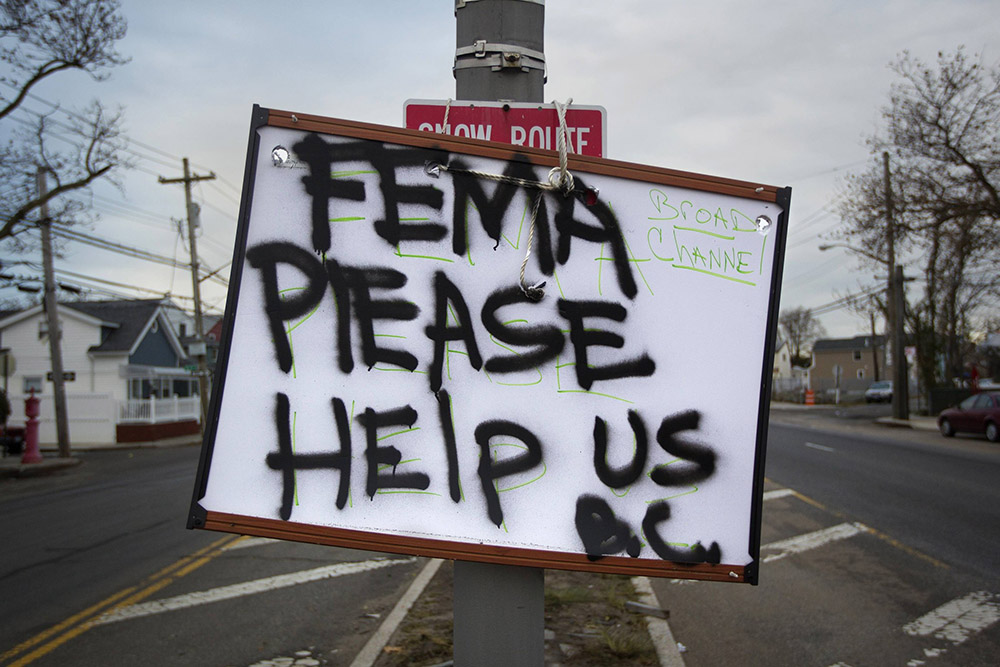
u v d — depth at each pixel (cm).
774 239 262
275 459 239
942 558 736
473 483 241
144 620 570
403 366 244
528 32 323
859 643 511
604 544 242
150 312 3681
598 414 247
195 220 3222
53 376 2180
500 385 246
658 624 528
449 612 554
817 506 1041
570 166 254
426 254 248
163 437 3158
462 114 320
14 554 828
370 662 448
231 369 241
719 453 251
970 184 2133
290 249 245
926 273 3534
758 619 564
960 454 1795
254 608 598
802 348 11169
